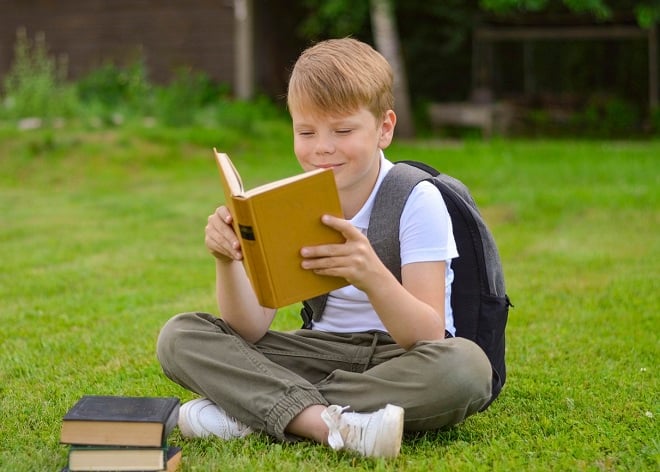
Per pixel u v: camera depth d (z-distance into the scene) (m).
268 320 3.62
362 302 3.52
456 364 3.19
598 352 4.75
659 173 11.66
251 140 15.22
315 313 3.62
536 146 15.48
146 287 6.63
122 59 19.33
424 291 3.27
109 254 7.87
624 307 5.69
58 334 5.31
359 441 3.12
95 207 10.46
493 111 17.69
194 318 3.51
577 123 18.66
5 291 6.49
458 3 19.80
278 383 3.28
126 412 2.98
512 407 3.82
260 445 3.25
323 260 2.94
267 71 19.67
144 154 13.57
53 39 19.64
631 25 19.11
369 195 3.42
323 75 3.22
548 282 6.46
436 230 3.31
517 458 3.21
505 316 3.64
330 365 3.52
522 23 19.50
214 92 18.52
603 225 8.72
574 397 3.93
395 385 3.22
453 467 3.08
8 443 3.44
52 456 3.24
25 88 15.55
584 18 18.89
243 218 2.87
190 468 3.08
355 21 17.92
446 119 18.42
